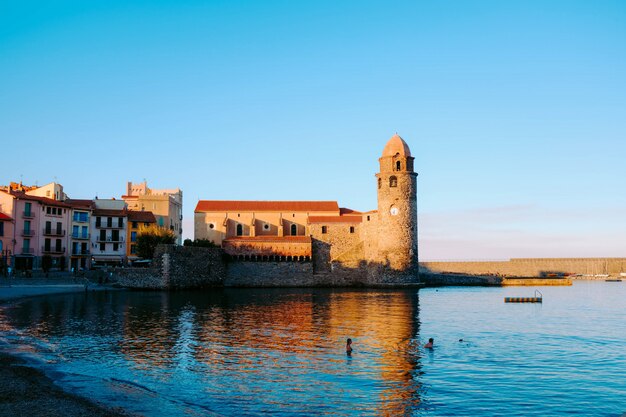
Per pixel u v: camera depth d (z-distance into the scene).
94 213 106.56
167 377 26.97
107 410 21.27
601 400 24.33
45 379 25.69
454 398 24.31
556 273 157.00
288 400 23.56
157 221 125.50
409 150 110.44
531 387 26.23
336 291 94.75
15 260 91.81
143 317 49.91
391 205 108.12
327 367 29.58
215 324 45.69
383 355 32.91
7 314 50.44
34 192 110.25
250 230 119.75
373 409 22.64
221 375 27.55
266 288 105.50
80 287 80.06
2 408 21.03
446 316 53.47
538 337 40.69
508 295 85.88
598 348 36.28
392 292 92.19
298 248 110.94
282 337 39.03
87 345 35.03
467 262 149.88
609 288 110.12
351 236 114.25
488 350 35.09
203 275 100.88
